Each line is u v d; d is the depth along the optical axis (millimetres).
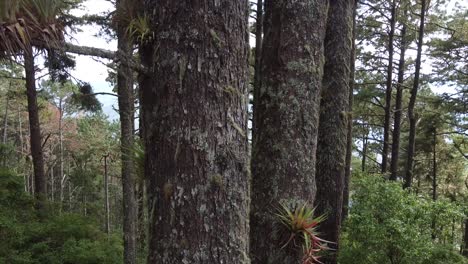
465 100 16672
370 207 6859
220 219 2193
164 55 2238
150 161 2297
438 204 7027
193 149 2178
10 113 32125
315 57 4359
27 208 9258
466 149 24125
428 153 24375
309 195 4227
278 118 4242
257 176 4262
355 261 6590
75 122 34594
